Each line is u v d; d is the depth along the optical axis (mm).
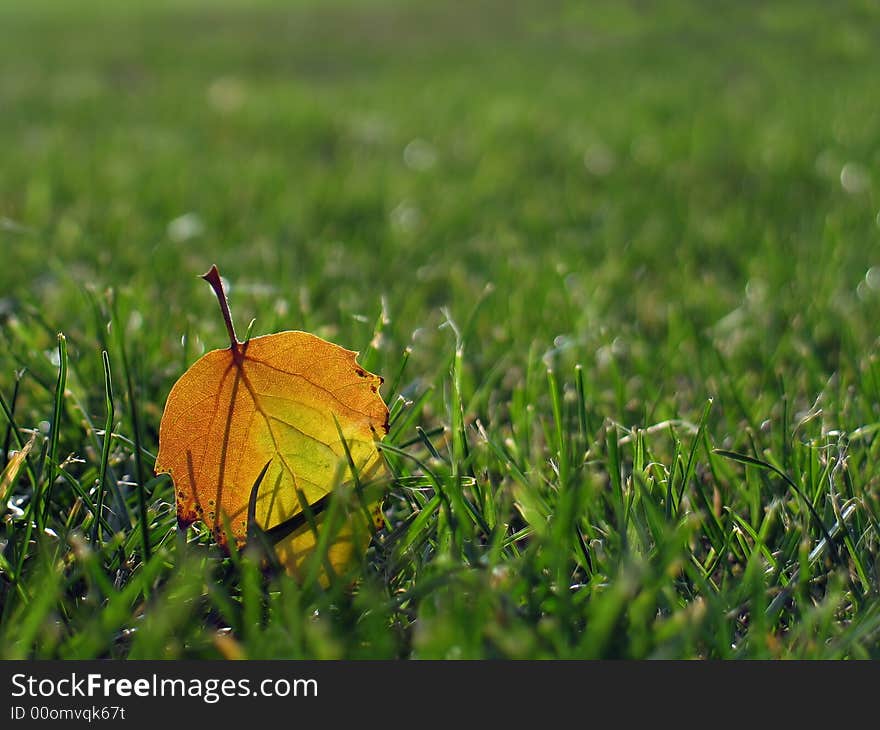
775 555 735
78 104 3156
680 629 688
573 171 2025
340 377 712
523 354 906
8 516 738
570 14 5434
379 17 6137
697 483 757
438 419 827
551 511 741
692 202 1706
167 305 953
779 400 841
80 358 861
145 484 767
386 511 760
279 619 697
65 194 1757
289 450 715
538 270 1202
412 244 1408
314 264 1220
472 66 4047
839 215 1496
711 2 5125
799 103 2732
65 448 798
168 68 4191
